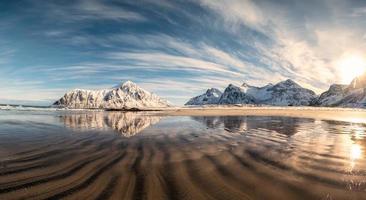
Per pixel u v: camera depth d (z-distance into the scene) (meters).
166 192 6.05
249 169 7.97
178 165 8.44
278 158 9.44
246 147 11.71
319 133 17.28
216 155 9.98
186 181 6.81
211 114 44.78
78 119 30.55
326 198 5.71
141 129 19.36
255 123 25.17
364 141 13.70
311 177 7.15
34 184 6.52
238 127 21.09
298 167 8.19
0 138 14.17
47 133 16.56
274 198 5.73
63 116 36.94
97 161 8.93
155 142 13.09
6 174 7.32
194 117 35.59
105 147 11.61
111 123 24.89
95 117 35.50
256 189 6.26
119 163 8.66
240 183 6.68
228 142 13.16
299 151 10.76
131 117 35.91
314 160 9.12
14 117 33.03
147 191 6.10
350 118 35.53
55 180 6.83
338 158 9.43
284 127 21.22
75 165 8.36
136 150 10.95
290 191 6.14
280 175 7.33
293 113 49.50
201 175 7.33
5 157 9.43
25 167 8.08
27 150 10.77
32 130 18.23
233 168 8.08
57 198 5.68
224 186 6.45
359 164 8.55
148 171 7.72
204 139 14.18
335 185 6.51
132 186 6.43
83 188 6.27
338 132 18.06
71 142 12.95
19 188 6.25
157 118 33.38
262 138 14.68
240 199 5.68
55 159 9.16
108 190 6.15
